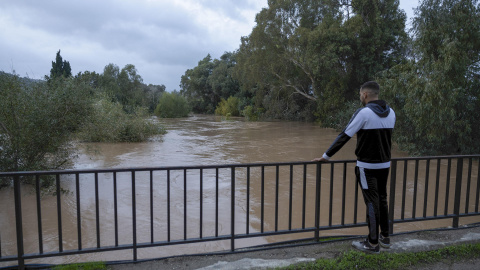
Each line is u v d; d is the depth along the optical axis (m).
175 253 4.98
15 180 3.01
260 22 32.50
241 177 9.94
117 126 17.92
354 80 29.20
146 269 3.22
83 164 12.07
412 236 4.00
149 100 57.88
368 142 3.20
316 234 3.85
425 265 3.38
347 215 6.85
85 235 5.69
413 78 13.55
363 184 3.31
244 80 40.41
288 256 3.49
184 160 13.07
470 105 13.30
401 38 26.78
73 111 9.23
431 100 12.48
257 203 7.49
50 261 4.70
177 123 36.56
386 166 3.25
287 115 38.59
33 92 8.92
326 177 9.93
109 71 55.69
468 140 13.52
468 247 3.69
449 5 13.22
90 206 7.22
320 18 31.44
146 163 12.37
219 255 3.53
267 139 20.70
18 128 8.55
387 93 14.83
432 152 14.04
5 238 5.62
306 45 28.30
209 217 6.57
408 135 14.84
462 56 12.46
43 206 7.27
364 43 27.09
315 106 36.53
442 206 7.54
